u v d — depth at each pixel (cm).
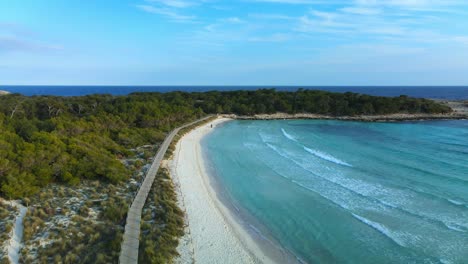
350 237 1933
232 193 2642
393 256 1727
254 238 1914
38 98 6738
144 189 2384
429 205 2342
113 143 3681
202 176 3023
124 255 1501
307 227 2062
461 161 3559
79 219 1880
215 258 1667
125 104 5922
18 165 2441
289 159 3709
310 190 2691
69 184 2430
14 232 1720
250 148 4328
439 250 1764
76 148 2969
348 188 2722
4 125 3569
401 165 3403
